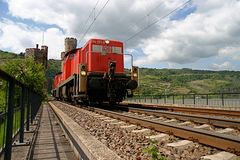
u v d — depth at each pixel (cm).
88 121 1095
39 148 639
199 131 621
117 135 744
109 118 1185
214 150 557
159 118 1166
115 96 1734
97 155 386
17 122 700
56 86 4362
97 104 2197
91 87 1681
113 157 377
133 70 1778
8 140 418
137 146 591
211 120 930
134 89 1797
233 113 1241
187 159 495
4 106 426
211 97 1947
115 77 1747
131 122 991
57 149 627
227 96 1778
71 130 648
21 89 705
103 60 1798
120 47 1875
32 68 5381
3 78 353
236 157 493
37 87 5322
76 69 2075
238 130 808
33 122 1239
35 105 1544
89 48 1781
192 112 1490
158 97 2731
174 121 1062
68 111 1728
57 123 1205
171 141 658
